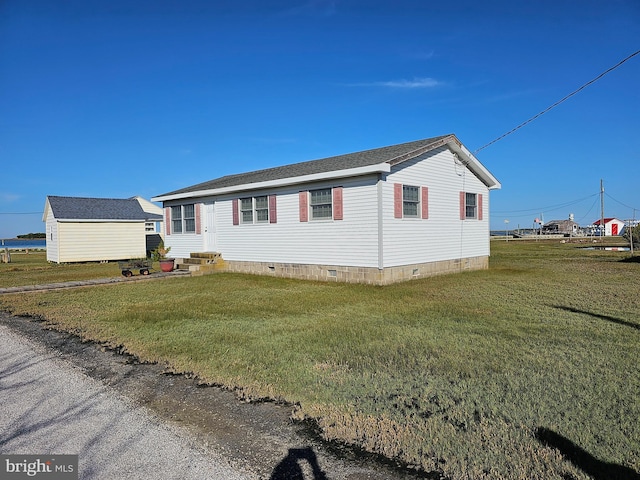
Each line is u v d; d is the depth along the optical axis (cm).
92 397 402
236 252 1520
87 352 548
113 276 1508
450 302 866
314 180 1236
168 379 446
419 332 613
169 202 1820
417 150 1227
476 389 398
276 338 592
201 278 1366
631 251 2388
